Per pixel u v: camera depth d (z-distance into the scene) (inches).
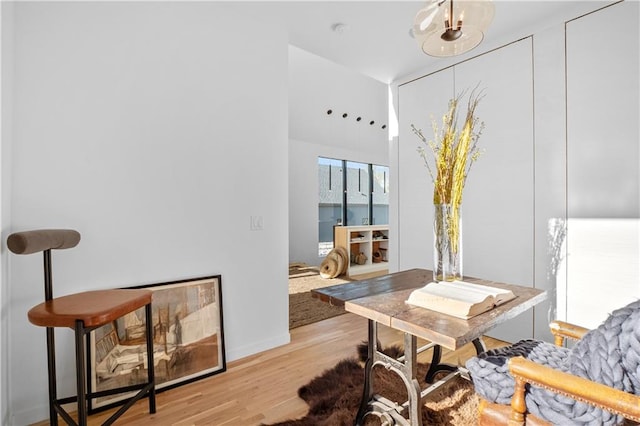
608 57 85.5
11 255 63.1
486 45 109.8
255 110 97.8
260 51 99.0
